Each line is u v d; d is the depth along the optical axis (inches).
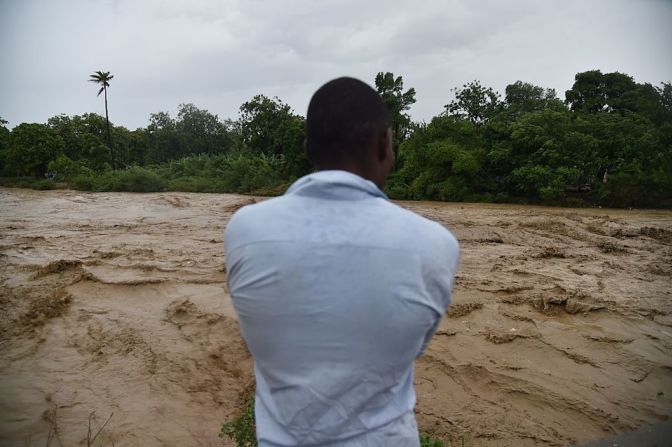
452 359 240.5
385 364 42.9
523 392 212.2
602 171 1062.4
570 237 589.3
